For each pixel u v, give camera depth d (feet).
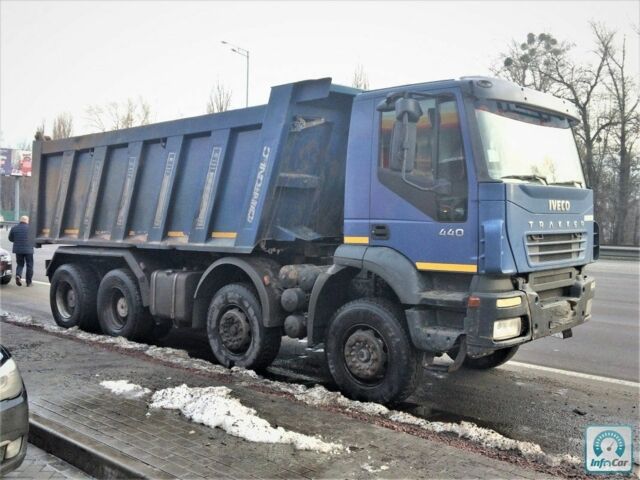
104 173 29.84
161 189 26.55
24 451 12.76
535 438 16.05
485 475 12.11
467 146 16.71
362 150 19.10
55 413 15.69
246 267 21.86
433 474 12.12
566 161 20.07
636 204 116.98
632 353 25.62
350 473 12.17
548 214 17.57
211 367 21.27
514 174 17.33
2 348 13.65
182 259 26.81
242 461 12.76
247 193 22.30
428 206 17.39
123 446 13.56
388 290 19.13
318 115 22.24
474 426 15.56
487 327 15.88
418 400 19.26
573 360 24.43
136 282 27.48
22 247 49.73
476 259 16.33
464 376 22.08
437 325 17.39
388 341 17.84
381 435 14.24
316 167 22.88
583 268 20.54
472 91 16.98
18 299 41.98
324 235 23.59
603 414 17.90
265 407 16.25
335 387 20.67
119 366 20.53
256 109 22.58
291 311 20.89
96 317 30.45
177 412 15.80
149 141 27.40
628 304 39.14
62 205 32.35
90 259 30.60
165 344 27.84
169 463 12.67
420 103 17.79
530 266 16.75
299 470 12.33
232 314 22.40
